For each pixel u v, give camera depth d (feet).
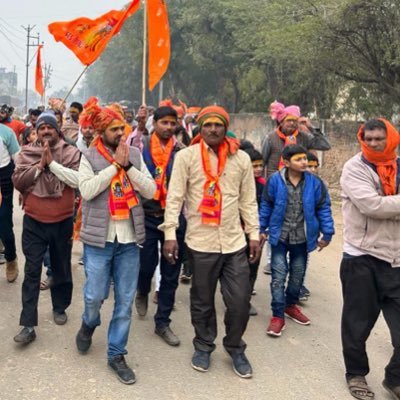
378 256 11.48
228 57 89.04
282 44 45.85
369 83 47.39
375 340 15.56
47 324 14.96
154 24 22.22
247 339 14.97
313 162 17.56
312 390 12.22
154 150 14.24
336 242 28.43
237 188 12.59
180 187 12.52
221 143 12.44
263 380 12.57
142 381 12.14
